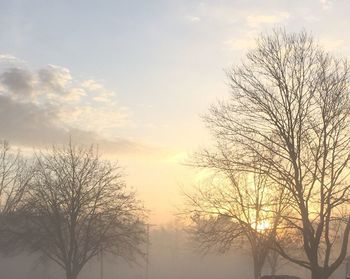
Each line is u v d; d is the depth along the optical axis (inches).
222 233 968.9
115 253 1558.8
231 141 916.6
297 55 866.1
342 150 842.2
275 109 868.0
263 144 880.9
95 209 1498.5
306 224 844.6
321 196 838.5
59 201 1467.8
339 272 1791.3
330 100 849.5
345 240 858.1
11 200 1924.2
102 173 1536.7
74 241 1477.6
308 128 848.9
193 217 1037.8
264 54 876.0
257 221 945.5
